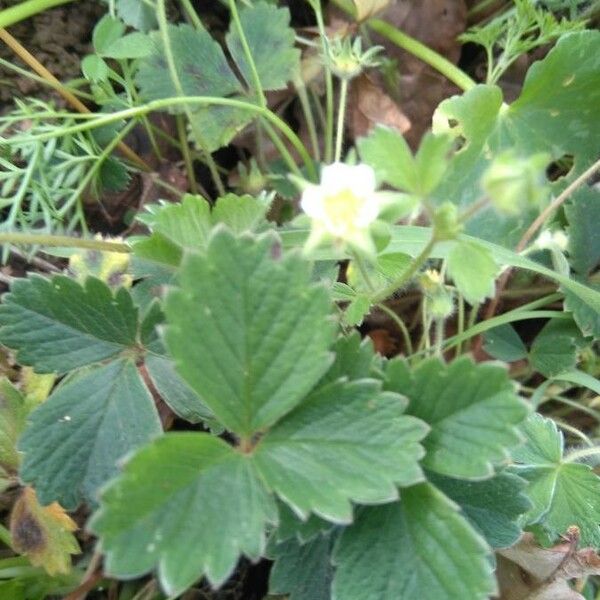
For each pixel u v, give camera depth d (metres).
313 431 0.10
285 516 0.11
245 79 0.19
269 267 0.10
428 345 0.17
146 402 0.13
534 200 0.08
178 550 0.09
